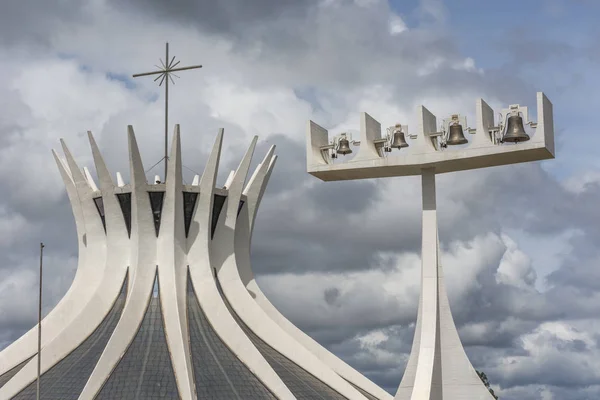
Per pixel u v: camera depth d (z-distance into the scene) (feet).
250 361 214.90
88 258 234.79
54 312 231.50
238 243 240.53
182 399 202.49
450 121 202.59
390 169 204.95
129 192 229.45
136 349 213.25
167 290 223.51
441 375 200.34
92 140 230.07
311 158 207.21
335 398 219.00
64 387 206.59
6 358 227.40
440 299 203.31
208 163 230.89
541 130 192.75
